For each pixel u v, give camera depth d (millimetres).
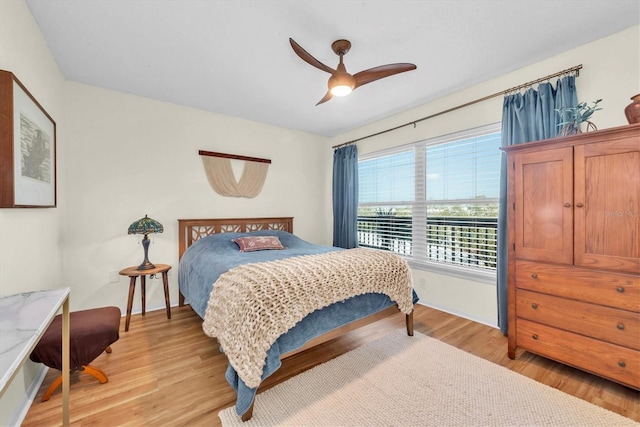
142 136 3062
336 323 1950
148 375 1863
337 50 2082
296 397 1651
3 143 1364
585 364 1693
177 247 3295
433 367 1943
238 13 1766
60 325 1693
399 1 1670
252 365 1451
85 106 2744
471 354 2119
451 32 1967
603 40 2039
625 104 1956
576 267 1727
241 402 1433
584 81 2123
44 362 1517
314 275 1862
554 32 1977
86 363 1660
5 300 1189
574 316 1736
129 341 2354
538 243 1896
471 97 2812
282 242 3475
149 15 1780
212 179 3521
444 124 3064
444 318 2867
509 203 2049
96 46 2119
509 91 2479
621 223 1564
